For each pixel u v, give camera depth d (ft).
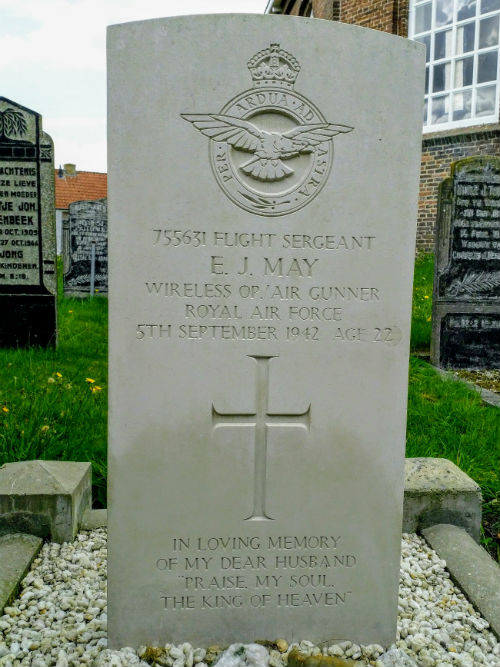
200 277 2.87
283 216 2.87
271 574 3.06
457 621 3.28
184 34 2.72
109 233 2.79
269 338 2.93
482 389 7.63
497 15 14.85
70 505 3.92
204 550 3.02
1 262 8.70
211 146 2.79
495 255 8.84
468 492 4.18
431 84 16.26
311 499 3.03
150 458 2.93
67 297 14.06
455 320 8.87
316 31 2.77
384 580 3.10
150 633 3.03
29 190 8.62
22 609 3.28
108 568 2.96
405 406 3.02
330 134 2.83
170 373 2.90
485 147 14.96
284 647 3.05
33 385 6.29
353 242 2.92
